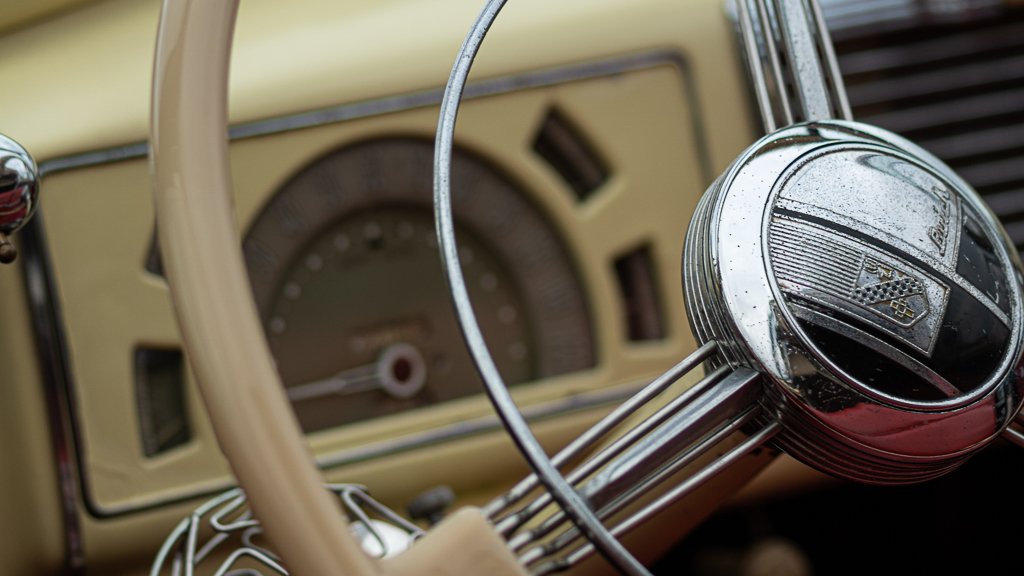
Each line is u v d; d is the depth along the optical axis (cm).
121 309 96
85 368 95
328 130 103
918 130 124
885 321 51
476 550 48
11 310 93
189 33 50
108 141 96
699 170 112
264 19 105
